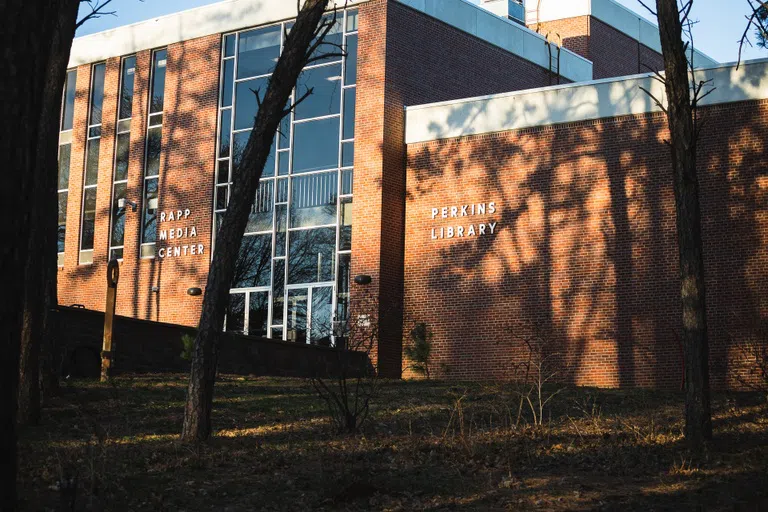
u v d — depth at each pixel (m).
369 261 27.05
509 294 25.69
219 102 31.16
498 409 16.56
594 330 24.38
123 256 32.28
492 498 10.34
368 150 27.64
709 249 23.16
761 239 22.67
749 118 23.19
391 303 26.98
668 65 14.35
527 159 26.03
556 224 25.34
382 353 26.36
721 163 23.30
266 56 30.61
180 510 9.70
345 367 15.26
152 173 32.31
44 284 13.88
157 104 32.66
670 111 14.41
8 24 5.13
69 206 34.03
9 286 5.10
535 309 25.25
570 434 14.27
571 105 25.56
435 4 29.59
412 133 27.98
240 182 13.49
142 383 18.22
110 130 33.56
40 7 5.27
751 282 22.62
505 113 26.52
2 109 5.09
